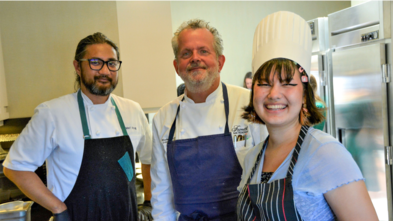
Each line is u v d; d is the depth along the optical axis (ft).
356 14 6.84
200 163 4.16
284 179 2.54
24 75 6.84
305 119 2.73
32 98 6.91
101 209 4.27
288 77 2.51
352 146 7.23
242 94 4.48
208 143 4.18
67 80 6.98
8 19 6.70
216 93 4.46
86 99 4.53
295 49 2.62
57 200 4.08
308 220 2.39
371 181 6.75
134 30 7.18
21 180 4.06
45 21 6.82
